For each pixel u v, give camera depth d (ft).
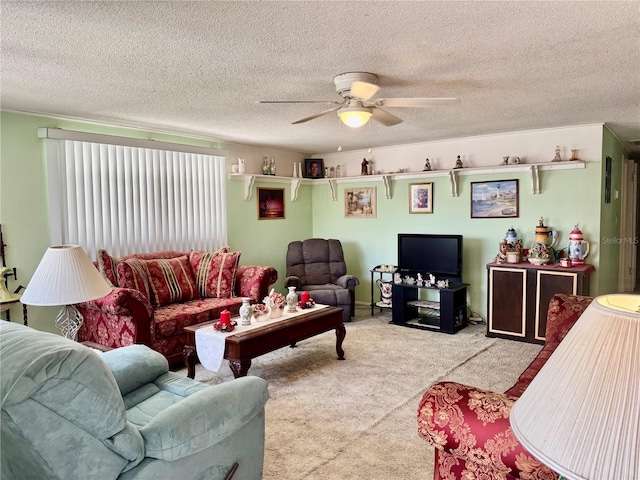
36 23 6.65
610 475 2.19
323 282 19.79
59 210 13.20
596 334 2.54
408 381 11.50
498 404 4.72
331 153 21.94
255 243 19.67
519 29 7.03
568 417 2.44
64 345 4.37
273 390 11.00
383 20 6.66
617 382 2.34
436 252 17.52
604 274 16.05
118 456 4.65
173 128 15.23
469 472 4.98
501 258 15.90
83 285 7.68
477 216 17.61
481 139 17.37
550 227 15.99
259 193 19.77
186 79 9.60
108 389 4.48
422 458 7.88
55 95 10.84
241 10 6.28
